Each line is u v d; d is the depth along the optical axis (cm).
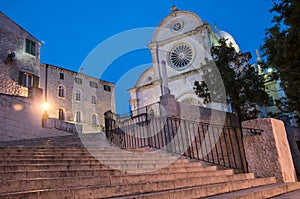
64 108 3036
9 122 1334
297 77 859
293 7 821
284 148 622
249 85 1348
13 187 317
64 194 308
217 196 395
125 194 365
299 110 1005
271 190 467
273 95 2772
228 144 919
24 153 570
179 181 447
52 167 454
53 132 1750
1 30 2080
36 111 1608
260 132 611
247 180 523
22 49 2219
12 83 2067
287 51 820
